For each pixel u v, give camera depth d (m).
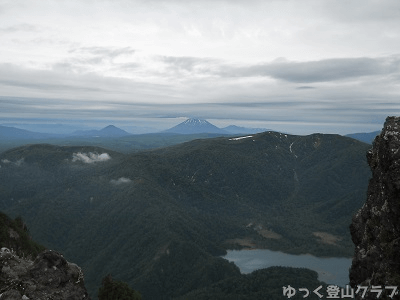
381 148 44.66
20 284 43.12
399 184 39.50
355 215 51.94
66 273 47.94
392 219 40.56
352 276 46.84
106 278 66.62
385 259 39.84
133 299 64.88
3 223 93.00
